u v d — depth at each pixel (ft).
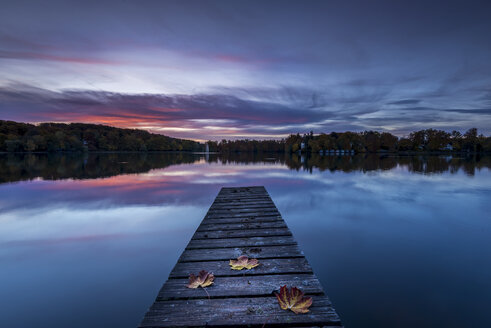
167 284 10.36
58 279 14.03
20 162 112.68
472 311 10.91
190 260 12.74
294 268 11.63
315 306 8.70
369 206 29.48
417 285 12.96
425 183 46.19
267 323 7.93
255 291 9.68
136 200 33.58
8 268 15.28
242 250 13.97
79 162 116.57
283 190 40.83
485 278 13.47
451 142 345.51
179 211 28.07
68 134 351.25
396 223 22.95
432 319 10.50
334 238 19.49
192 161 141.38
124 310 11.50
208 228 18.29
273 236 16.39
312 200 33.14
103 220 24.70
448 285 12.96
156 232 21.49
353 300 11.76
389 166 88.48
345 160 139.33
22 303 11.92
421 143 361.71
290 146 403.13
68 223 23.79
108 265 15.61
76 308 11.60
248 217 21.40
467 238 19.16
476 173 62.23
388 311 11.01
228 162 131.54
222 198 30.55
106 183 49.16
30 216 25.96
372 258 15.98
